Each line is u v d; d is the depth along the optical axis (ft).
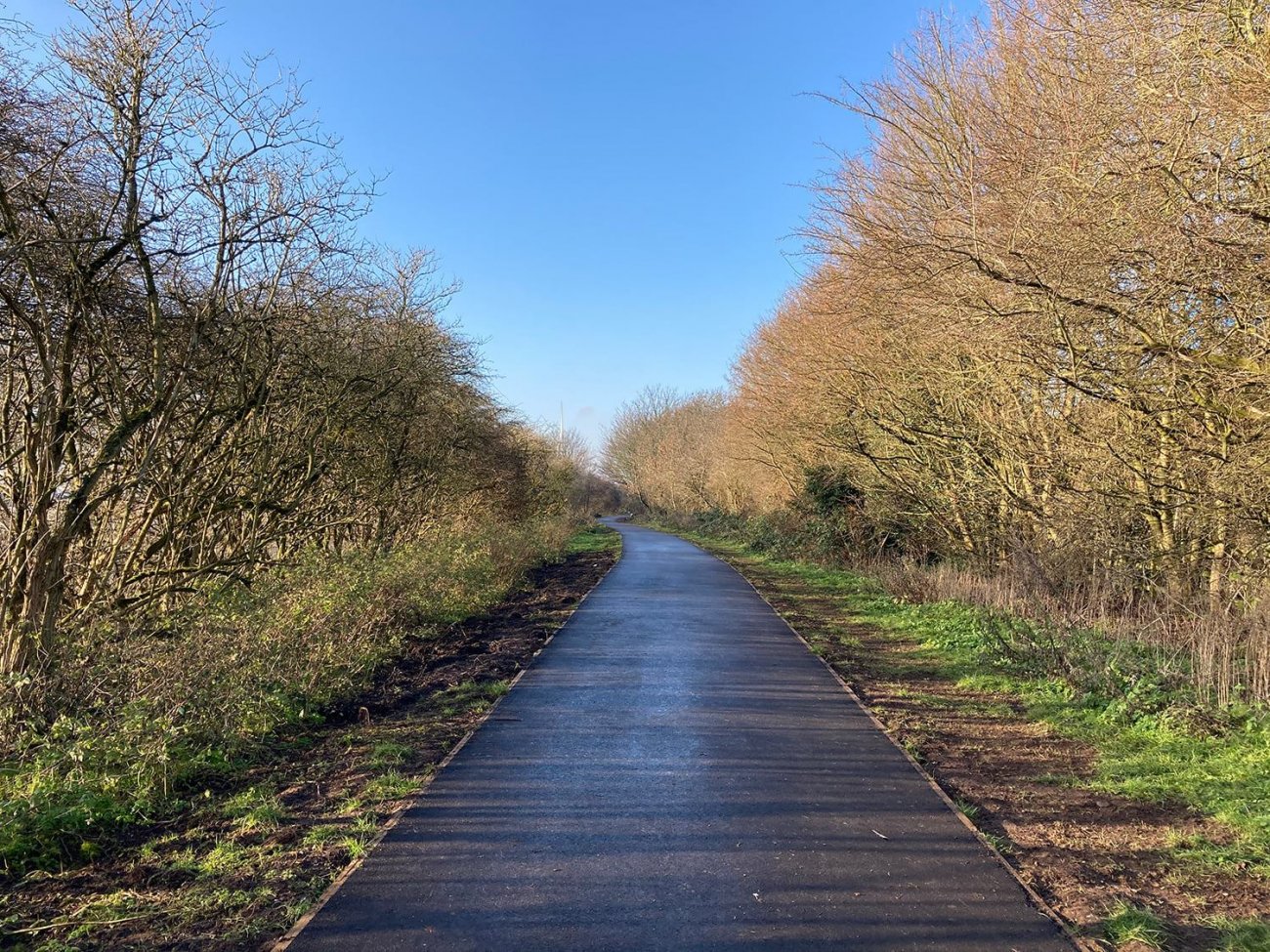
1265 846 13.46
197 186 26.40
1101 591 31.83
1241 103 18.19
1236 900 11.80
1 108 19.20
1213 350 22.70
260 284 31.53
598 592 51.37
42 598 21.86
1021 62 30.42
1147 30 22.17
